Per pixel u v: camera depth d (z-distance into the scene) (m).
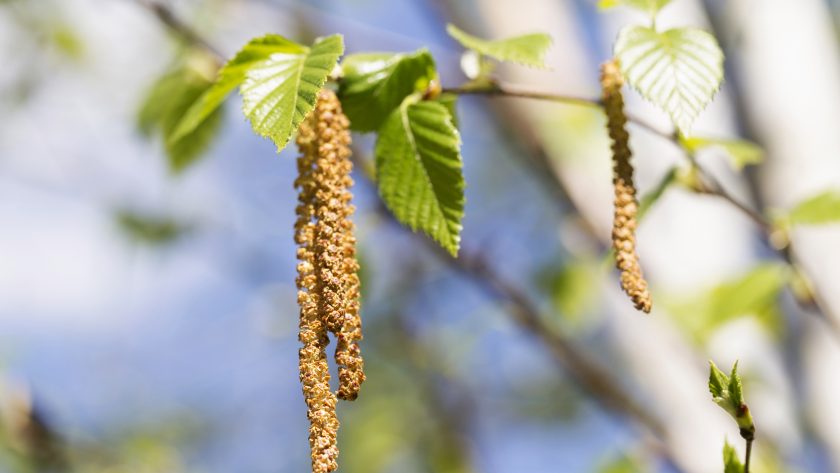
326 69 2.05
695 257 4.90
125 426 8.14
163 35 5.01
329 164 2.03
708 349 4.74
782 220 3.26
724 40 5.34
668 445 4.52
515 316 4.52
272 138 1.98
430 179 2.32
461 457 8.13
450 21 5.10
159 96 3.77
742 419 2.01
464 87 2.50
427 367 8.27
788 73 5.17
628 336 4.85
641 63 2.23
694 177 3.07
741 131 5.18
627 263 2.22
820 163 4.99
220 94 2.30
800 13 5.32
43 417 5.94
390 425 8.23
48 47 6.41
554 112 6.08
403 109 2.35
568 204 4.70
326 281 1.89
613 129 2.38
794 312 5.04
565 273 6.07
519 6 5.05
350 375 1.81
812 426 4.96
